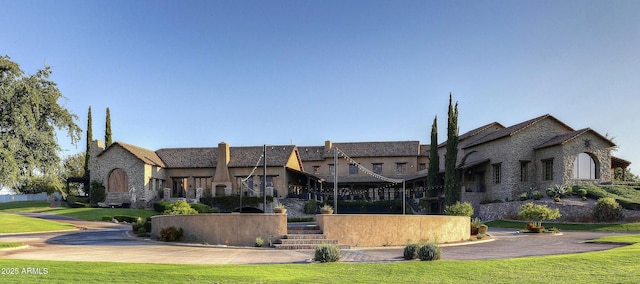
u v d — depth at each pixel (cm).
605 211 4128
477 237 3006
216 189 6150
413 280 1488
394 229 2616
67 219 4428
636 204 4109
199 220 2622
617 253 1948
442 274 1586
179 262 1881
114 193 5919
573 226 4122
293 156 6544
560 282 1436
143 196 5797
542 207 3747
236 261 1934
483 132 6372
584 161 5009
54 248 2328
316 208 5903
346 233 2536
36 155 2992
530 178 5319
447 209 3875
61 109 3142
